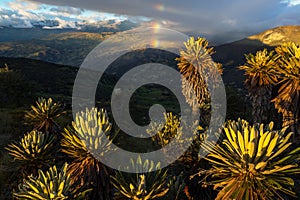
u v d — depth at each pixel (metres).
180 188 7.68
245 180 4.57
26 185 5.89
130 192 5.68
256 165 4.35
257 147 4.57
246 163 4.46
